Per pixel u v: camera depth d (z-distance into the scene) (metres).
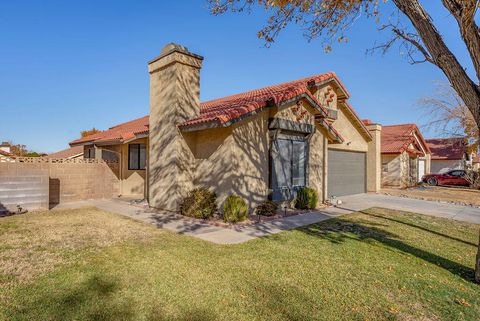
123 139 12.95
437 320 3.47
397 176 21.66
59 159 13.06
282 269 4.94
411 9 4.81
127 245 6.20
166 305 3.69
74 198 13.45
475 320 3.47
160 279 4.46
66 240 6.57
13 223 8.47
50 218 9.28
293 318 3.45
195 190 9.85
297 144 11.68
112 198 14.36
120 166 15.12
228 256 5.55
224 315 3.49
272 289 4.19
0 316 3.36
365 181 18.91
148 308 3.61
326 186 13.56
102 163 14.48
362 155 18.69
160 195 10.87
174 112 10.21
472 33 4.16
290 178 11.30
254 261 5.30
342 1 6.55
